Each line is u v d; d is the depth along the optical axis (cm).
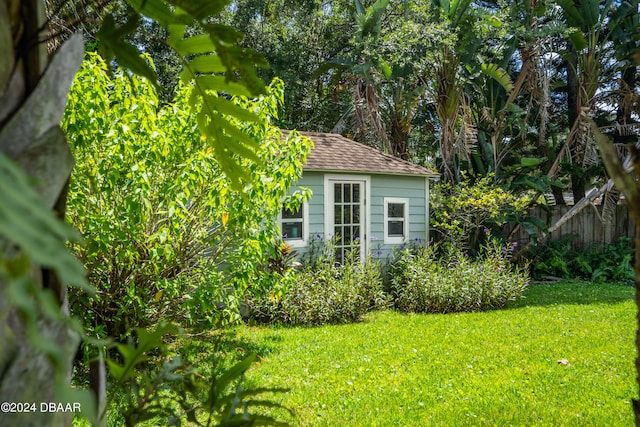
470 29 1233
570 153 1390
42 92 61
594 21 1296
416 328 758
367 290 902
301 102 1761
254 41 1716
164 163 514
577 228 1434
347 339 679
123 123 461
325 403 431
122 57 90
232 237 582
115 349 502
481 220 1199
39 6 68
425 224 1108
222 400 105
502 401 439
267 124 520
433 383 491
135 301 520
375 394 456
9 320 52
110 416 336
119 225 482
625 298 1030
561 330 732
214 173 517
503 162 1639
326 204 951
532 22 1306
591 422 390
